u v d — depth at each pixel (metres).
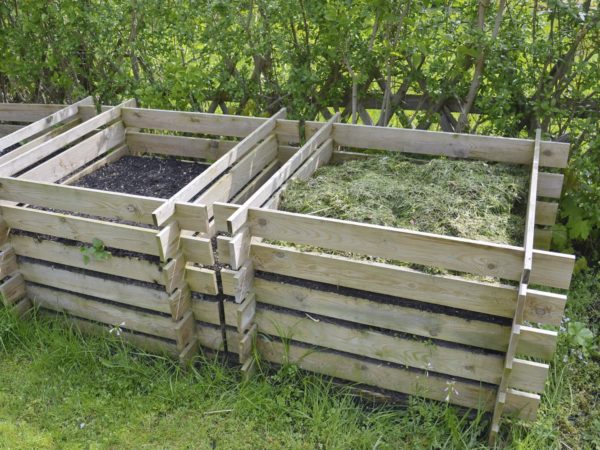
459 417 2.81
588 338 2.96
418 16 3.85
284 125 3.89
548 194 3.42
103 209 2.95
